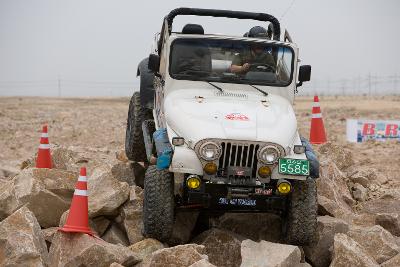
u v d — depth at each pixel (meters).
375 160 19.70
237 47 11.49
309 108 44.34
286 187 9.68
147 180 9.96
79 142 23.77
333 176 12.86
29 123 31.30
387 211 12.18
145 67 13.51
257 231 10.78
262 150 9.66
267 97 11.32
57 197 10.51
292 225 9.98
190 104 10.63
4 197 10.51
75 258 8.85
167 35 11.49
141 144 13.57
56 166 12.81
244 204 9.88
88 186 10.64
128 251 9.09
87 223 9.40
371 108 43.34
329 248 10.17
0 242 8.81
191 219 10.84
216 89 11.34
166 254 8.70
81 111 40.56
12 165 18.27
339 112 40.34
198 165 9.64
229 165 9.70
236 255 9.70
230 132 9.70
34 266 8.64
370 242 9.73
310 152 10.33
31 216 9.24
